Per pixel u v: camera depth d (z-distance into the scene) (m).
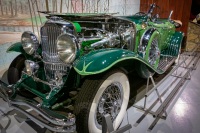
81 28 2.13
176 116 2.20
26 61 1.91
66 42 1.62
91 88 1.58
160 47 3.23
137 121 2.08
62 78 1.79
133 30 2.35
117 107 1.91
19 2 3.06
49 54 1.90
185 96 2.74
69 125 1.41
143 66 2.20
